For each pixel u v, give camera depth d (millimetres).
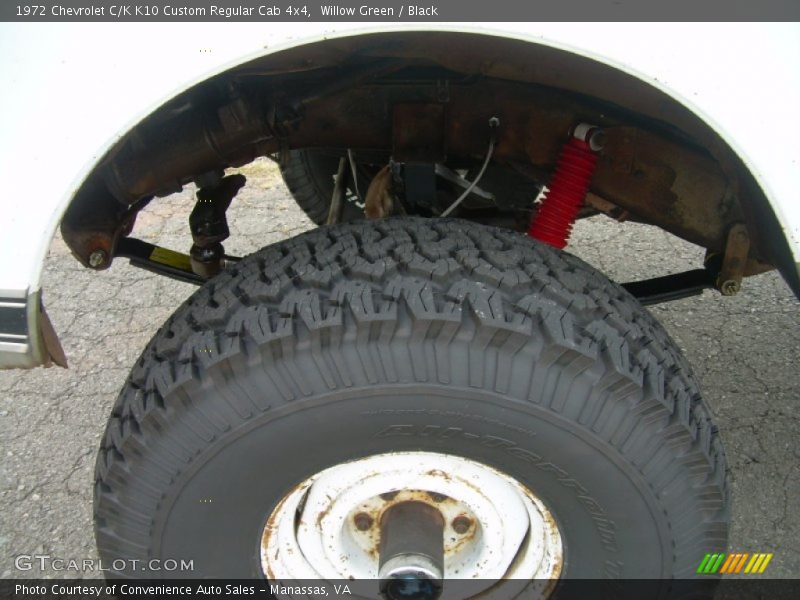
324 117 1954
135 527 1562
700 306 3346
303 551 1745
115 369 3129
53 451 2727
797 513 2377
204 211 2209
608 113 1898
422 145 1943
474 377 1402
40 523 2436
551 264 1623
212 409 1436
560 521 1592
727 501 1604
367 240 1623
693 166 1922
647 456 1467
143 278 3711
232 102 1744
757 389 2877
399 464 1587
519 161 2047
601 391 1418
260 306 1504
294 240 1743
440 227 1694
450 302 1420
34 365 1406
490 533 1694
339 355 1399
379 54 1604
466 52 1619
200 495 1525
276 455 1484
